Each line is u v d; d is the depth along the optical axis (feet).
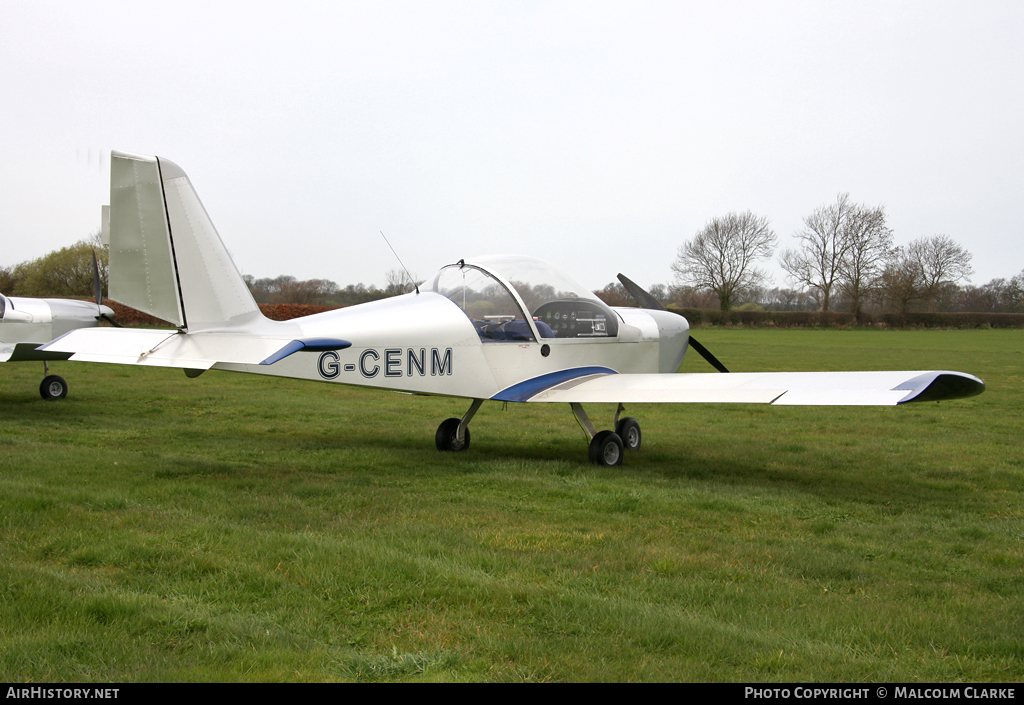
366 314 23.32
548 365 25.85
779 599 12.59
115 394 42.47
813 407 44.24
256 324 22.48
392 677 9.60
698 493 20.52
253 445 27.35
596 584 13.08
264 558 13.76
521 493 20.20
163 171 21.33
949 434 34.30
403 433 31.58
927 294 207.72
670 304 229.86
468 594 12.27
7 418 32.55
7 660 9.64
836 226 219.00
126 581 12.67
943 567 14.89
